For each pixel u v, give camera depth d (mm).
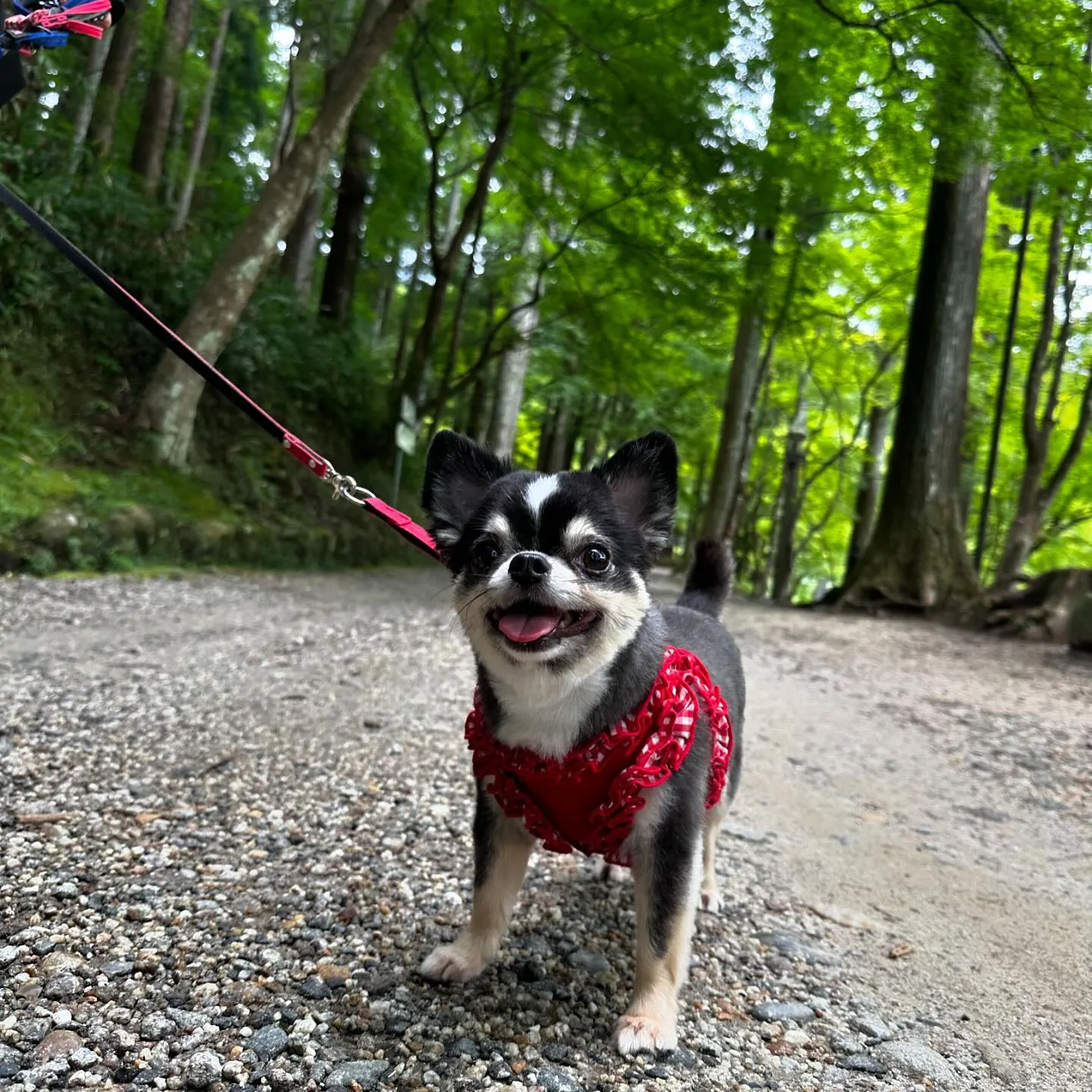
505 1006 479
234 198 3746
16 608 1269
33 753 731
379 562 2592
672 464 542
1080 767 1019
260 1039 427
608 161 2412
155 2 2670
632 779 452
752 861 696
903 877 693
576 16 2127
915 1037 487
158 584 1608
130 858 578
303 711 929
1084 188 2006
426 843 645
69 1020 422
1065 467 2715
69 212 1950
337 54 2781
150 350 2092
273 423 581
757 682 1368
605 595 463
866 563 2422
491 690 480
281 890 562
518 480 513
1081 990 549
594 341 3004
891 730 1137
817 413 5031
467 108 2516
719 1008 499
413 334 4484
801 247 2596
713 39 1950
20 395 1737
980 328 3451
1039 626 1996
